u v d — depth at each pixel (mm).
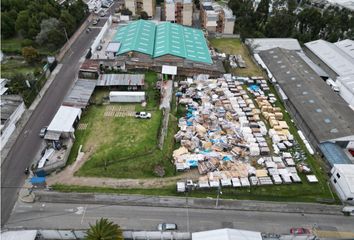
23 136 69312
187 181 59000
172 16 135875
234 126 73562
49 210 54406
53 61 94750
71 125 67938
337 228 52688
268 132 72875
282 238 49062
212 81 91188
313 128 71000
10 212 53812
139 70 95250
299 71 93312
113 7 150250
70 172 60469
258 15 134125
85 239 45312
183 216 54062
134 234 49000
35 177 58500
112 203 56062
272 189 58688
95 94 84125
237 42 122062
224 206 55844
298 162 65062
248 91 88688
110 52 98812
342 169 58594
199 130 71125
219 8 134750
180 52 99188
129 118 74938
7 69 94750
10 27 110938
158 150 65562
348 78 90000
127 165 61812
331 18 126500
